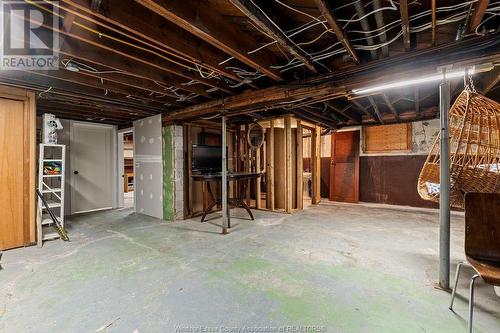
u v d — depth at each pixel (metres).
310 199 7.11
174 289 2.16
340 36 1.96
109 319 1.76
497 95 4.38
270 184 5.55
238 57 2.31
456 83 3.59
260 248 3.14
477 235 1.81
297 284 2.23
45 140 3.66
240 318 1.77
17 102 3.23
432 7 1.68
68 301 1.98
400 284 2.21
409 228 4.02
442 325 1.68
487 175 2.12
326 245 3.22
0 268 2.58
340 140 6.69
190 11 1.77
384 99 4.08
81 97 3.63
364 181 6.40
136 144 5.44
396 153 5.95
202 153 4.64
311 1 1.81
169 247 3.20
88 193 5.70
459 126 2.44
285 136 5.28
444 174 2.12
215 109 3.87
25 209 3.28
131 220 4.76
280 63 2.83
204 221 4.63
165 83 3.04
